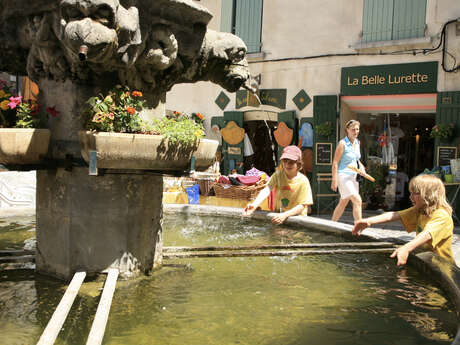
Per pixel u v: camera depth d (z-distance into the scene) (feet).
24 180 17.99
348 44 33.60
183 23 8.38
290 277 8.52
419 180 9.65
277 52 36.42
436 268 7.93
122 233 8.29
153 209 8.93
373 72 32.35
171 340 5.77
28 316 6.48
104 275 8.22
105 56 7.06
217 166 35.53
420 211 9.88
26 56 8.44
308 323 6.35
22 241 11.04
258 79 37.04
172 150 7.88
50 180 8.40
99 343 5.09
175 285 8.01
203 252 9.67
